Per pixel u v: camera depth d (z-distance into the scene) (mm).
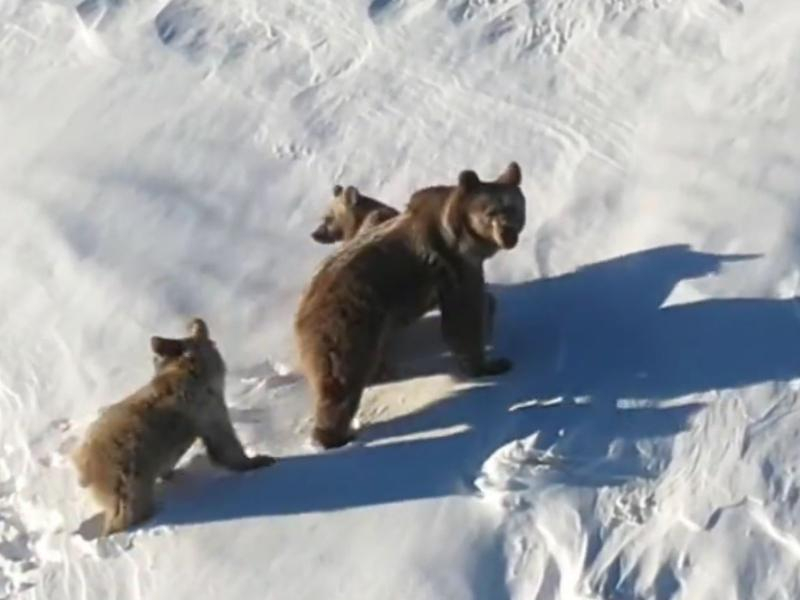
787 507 9320
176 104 13102
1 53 13930
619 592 9148
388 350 10938
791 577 9055
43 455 10703
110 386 11062
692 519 9367
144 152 12766
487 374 10578
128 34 13719
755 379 10031
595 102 12281
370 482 10008
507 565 9406
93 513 10203
